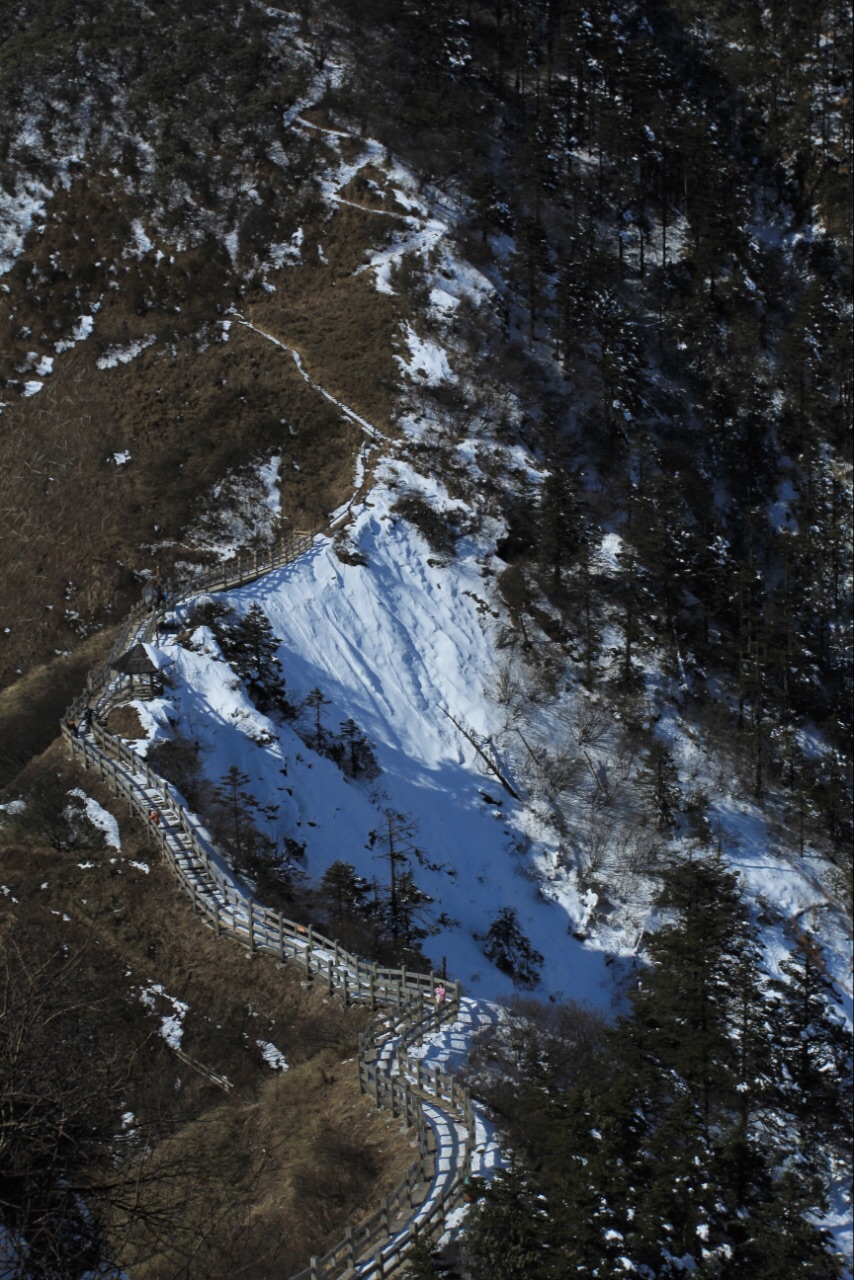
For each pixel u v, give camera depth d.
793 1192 28.50
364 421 73.88
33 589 66.19
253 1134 28.89
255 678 53.94
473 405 75.19
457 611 65.12
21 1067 16.09
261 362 78.69
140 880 39.22
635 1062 33.22
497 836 56.56
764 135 119.25
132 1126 18.70
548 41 120.19
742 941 48.94
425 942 46.28
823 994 51.56
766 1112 38.34
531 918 53.00
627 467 76.81
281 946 35.56
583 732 61.97
